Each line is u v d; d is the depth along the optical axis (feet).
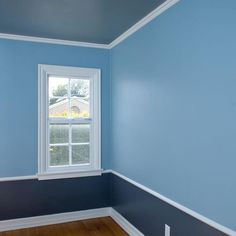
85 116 11.49
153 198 8.13
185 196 6.64
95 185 11.44
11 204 10.23
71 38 10.53
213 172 5.71
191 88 6.41
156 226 7.95
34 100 10.54
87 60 11.32
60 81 11.12
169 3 7.21
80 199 11.20
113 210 11.33
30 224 10.44
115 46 11.08
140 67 8.98
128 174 9.91
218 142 5.57
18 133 10.33
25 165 10.43
